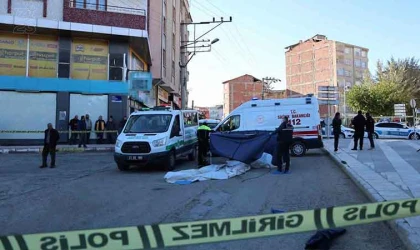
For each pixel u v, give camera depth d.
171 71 36.31
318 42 102.00
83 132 21.22
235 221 3.47
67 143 22.86
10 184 10.26
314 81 101.88
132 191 9.23
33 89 22.47
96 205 7.72
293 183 10.10
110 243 3.29
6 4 21.92
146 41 24.67
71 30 22.42
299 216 3.55
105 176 11.84
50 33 22.86
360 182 9.12
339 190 9.05
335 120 16.78
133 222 6.43
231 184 10.09
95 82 23.58
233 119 17.59
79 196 8.64
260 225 3.50
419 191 7.92
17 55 22.53
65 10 22.47
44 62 22.97
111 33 23.17
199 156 14.05
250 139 12.90
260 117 17.23
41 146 21.27
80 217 6.80
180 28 42.28
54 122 22.83
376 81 58.66
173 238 3.35
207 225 3.42
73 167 14.10
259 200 8.03
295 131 16.81
